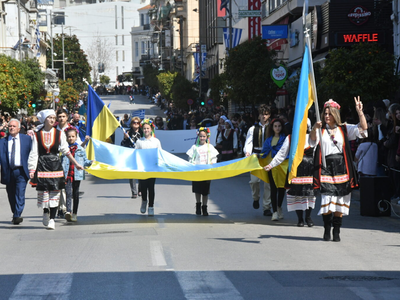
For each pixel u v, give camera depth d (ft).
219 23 207.92
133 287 19.71
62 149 32.68
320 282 20.25
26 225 34.32
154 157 36.55
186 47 292.40
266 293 18.88
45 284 20.25
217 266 22.68
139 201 45.09
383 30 85.97
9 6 178.91
